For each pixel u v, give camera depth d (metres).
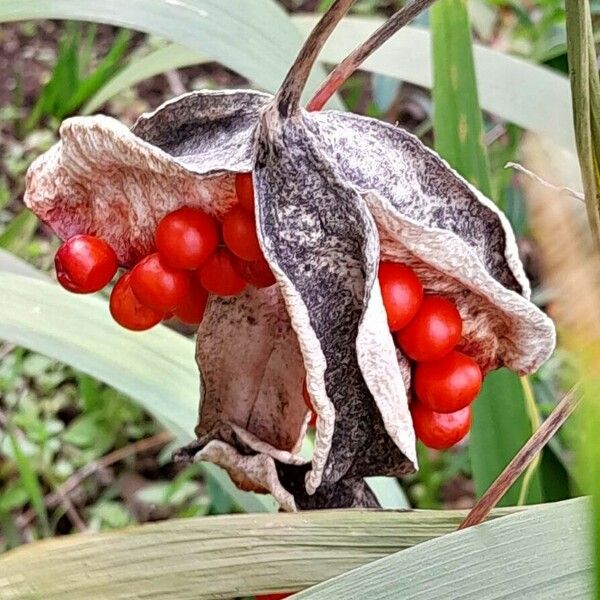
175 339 0.17
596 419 0.06
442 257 0.10
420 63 0.18
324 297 0.10
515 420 0.16
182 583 0.10
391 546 0.10
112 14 0.16
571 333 0.06
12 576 0.10
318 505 0.12
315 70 0.17
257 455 0.12
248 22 0.16
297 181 0.10
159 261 0.11
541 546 0.09
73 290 0.11
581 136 0.09
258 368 0.12
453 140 0.16
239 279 0.11
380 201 0.09
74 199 0.11
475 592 0.09
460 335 0.11
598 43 0.29
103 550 0.10
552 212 0.06
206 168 0.10
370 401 0.10
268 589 0.10
